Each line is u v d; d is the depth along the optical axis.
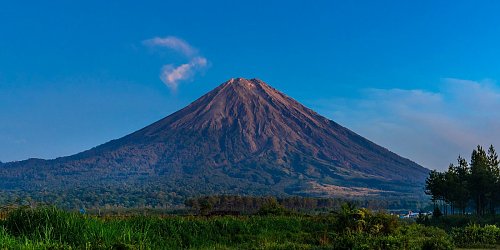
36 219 21.30
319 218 34.22
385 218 29.52
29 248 17.59
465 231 29.25
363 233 27.53
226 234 28.36
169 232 26.23
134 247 19.77
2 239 18.05
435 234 30.42
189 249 24.70
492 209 73.38
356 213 29.36
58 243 19.22
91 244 19.33
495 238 28.70
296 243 26.88
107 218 26.50
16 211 22.16
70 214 21.91
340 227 29.12
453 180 71.19
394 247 22.89
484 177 69.81
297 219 33.38
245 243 27.11
